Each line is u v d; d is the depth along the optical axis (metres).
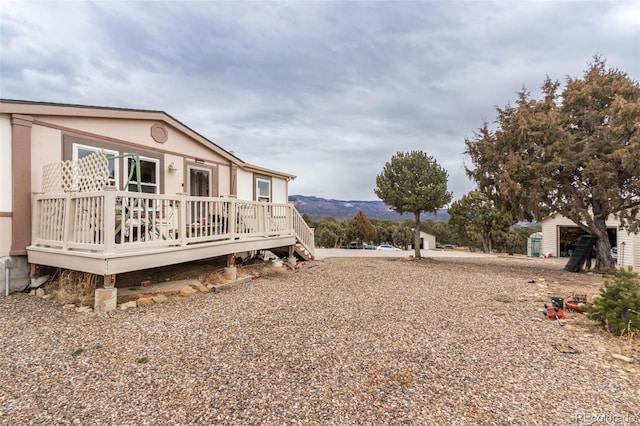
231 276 6.94
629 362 3.20
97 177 4.95
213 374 2.84
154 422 2.17
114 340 3.57
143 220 5.86
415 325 4.23
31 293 5.44
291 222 9.54
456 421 2.23
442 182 13.58
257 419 2.22
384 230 40.47
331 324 4.23
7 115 5.52
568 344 3.64
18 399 2.44
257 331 3.91
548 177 9.52
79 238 5.03
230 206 6.98
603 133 8.97
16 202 5.55
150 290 5.61
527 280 7.89
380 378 2.81
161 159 8.30
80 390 2.57
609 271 9.44
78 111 6.38
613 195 8.66
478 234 26.30
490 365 3.10
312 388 2.63
